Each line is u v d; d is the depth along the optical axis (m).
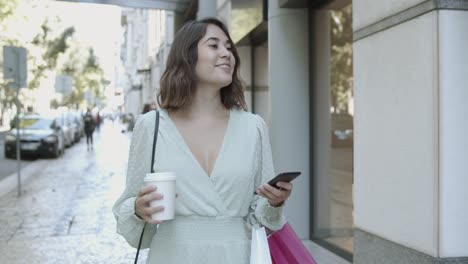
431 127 3.44
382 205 4.07
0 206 10.00
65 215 9.06
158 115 2.12
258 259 2.00
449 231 3.37
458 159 3.37
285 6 6.91
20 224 8.31
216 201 2.00
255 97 10.66
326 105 6.63
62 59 47.56
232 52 2.26
